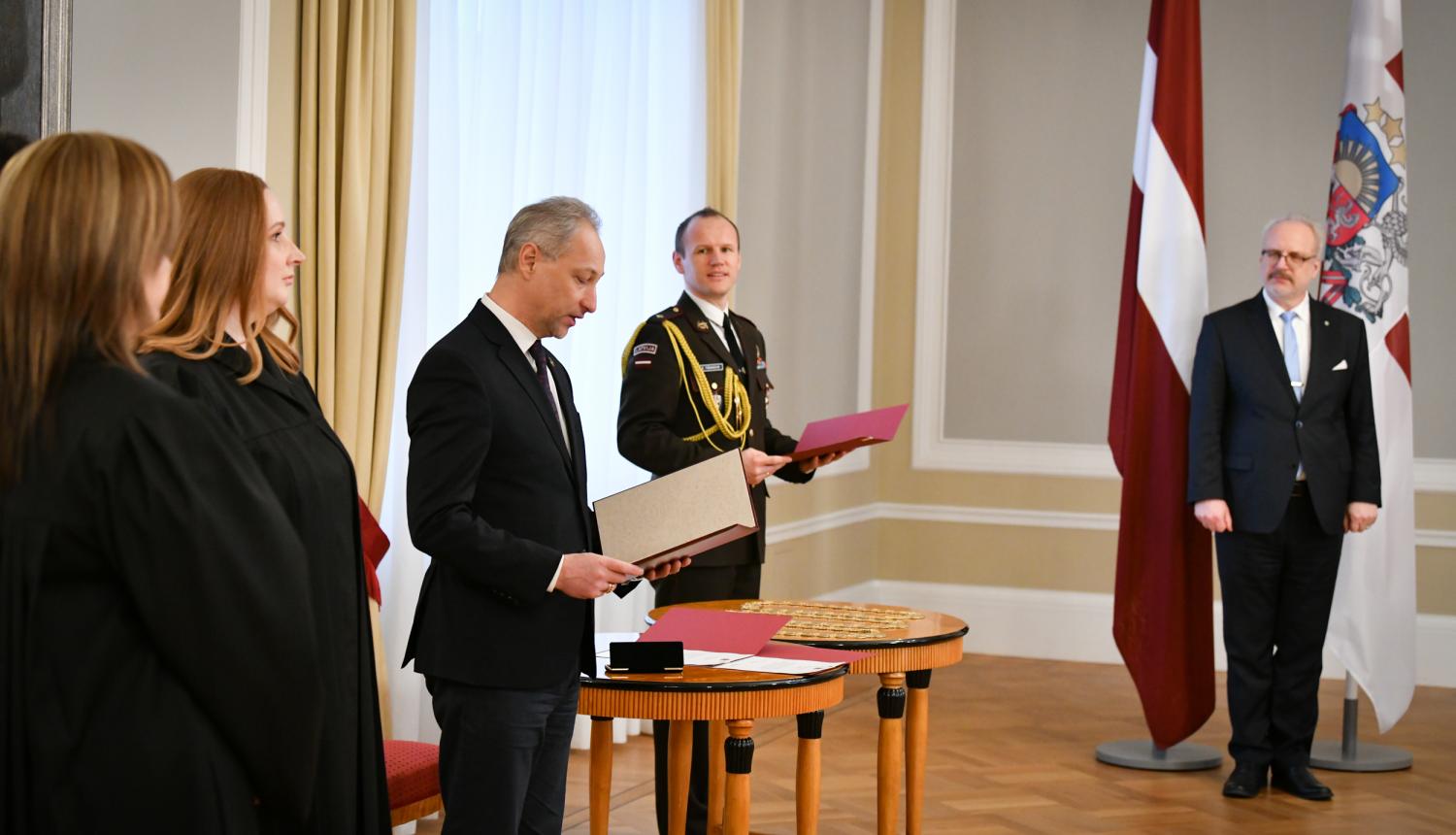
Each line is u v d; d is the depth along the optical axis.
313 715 1.64
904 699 3.31
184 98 3.22
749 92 5.94
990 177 7.16
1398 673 4.94
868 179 7.09
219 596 1.56
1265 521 4.48
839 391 6.88
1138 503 4.98
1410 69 6.55
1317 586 4.55
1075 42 7.03
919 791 3.51
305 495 1.81
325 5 3.64
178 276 1.82
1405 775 4.81
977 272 7.18
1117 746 5.05
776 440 3.89
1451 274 6.52
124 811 1.53
